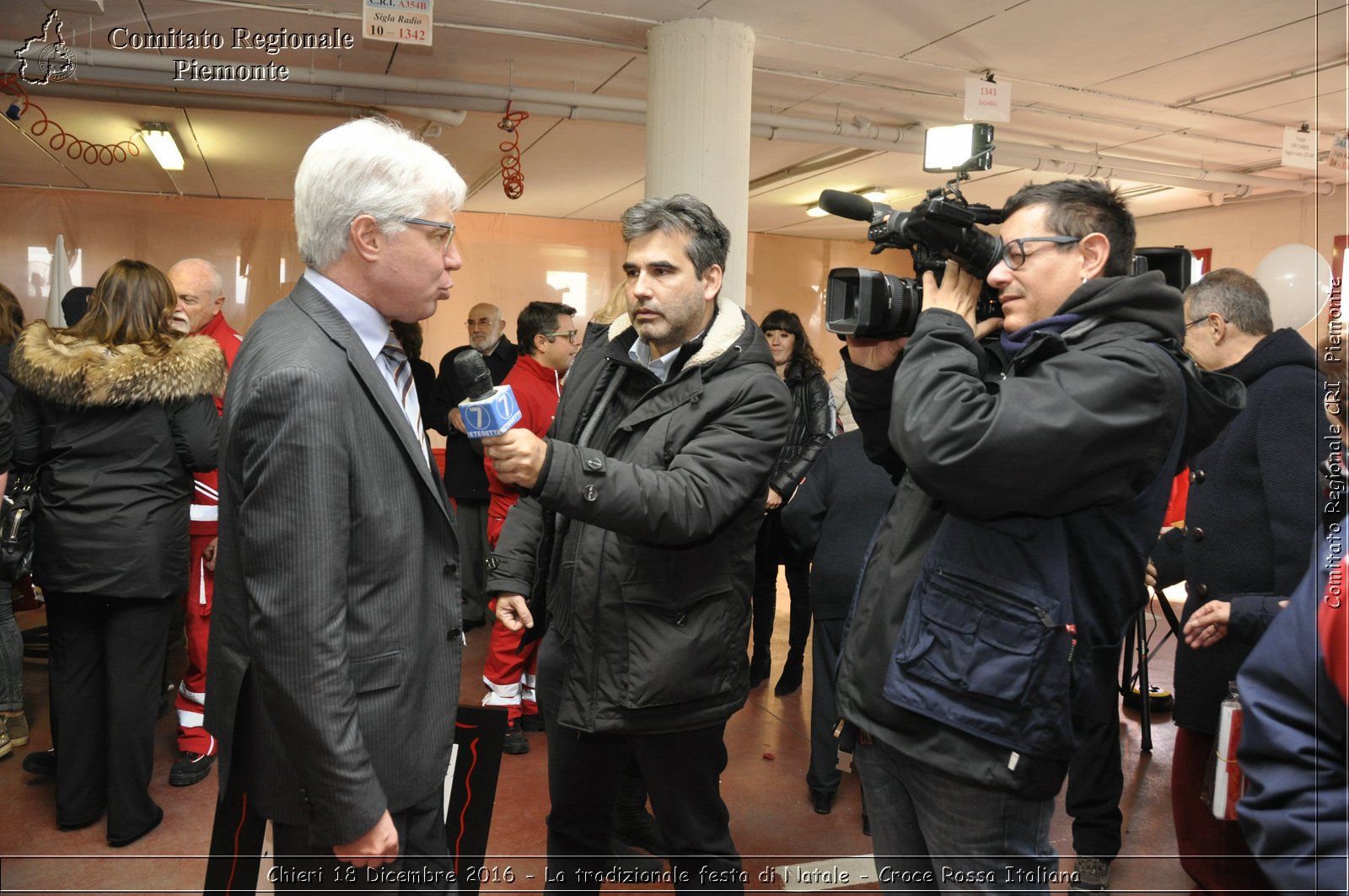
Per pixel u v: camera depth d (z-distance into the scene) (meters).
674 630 1.64
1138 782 2.98
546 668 1.83
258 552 1.10
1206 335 2.09
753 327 1.77
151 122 5.66
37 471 2.28
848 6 4.05
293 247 8.34
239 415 1.15
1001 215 1.41
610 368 1.86
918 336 1.32
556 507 1.47
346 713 1.12
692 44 4.18
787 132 5.68
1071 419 1.14
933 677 1.25
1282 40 4.37
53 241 7.84
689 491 1.54
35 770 2.76
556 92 5.12
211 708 1.26
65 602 2.35
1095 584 1.24
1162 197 7.84
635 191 7.90
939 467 1.20
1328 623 0.75
